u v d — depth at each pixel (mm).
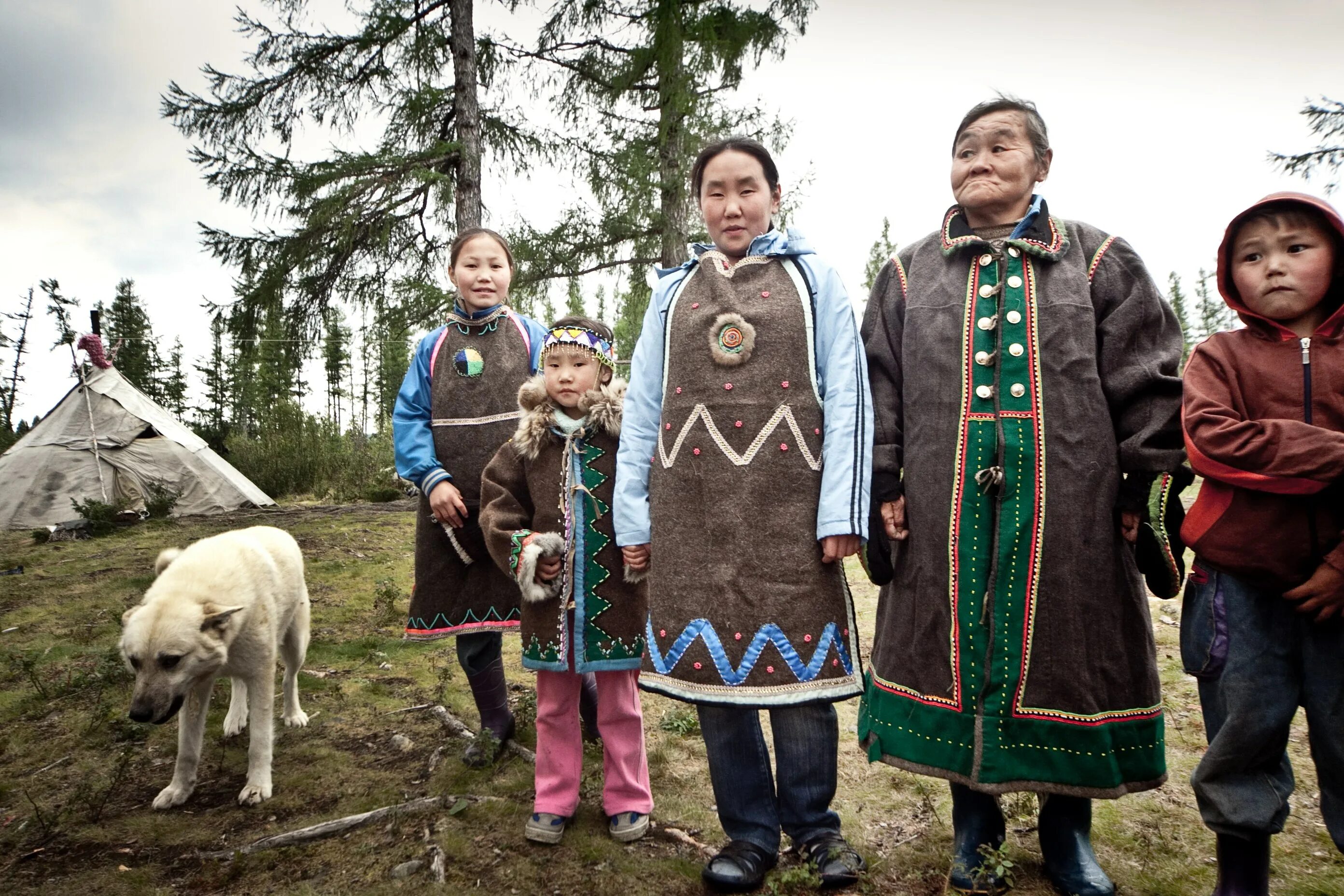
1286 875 2066
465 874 2248
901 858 2250
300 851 2408
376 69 10781
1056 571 1868
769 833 2178
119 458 10883
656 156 11555
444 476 2945
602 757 2969
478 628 2984
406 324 11242
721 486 2059
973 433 1956
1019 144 2043
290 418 17672
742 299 2152
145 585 6305
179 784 2750
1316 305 1726
